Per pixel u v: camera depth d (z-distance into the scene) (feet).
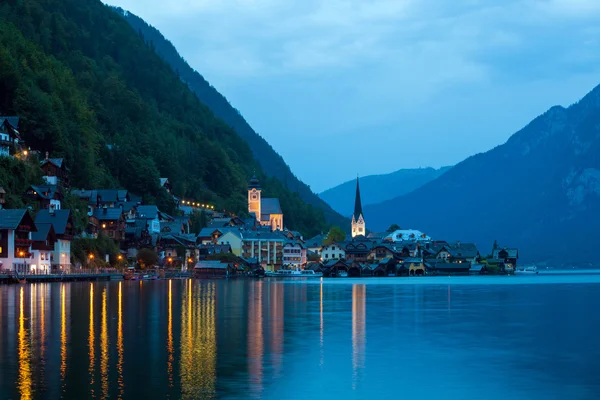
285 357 192.44
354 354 199.11
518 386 164.35
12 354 189.16
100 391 153.07
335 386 162.81
